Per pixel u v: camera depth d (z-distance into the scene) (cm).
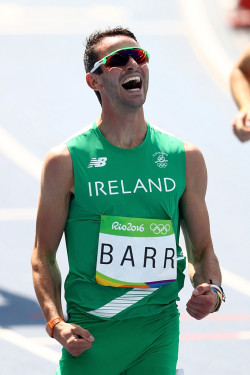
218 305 1061
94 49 1039
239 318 1850
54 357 1677
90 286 1040
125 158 1035
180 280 1095
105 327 1038
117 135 1037
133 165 1036
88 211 1029
